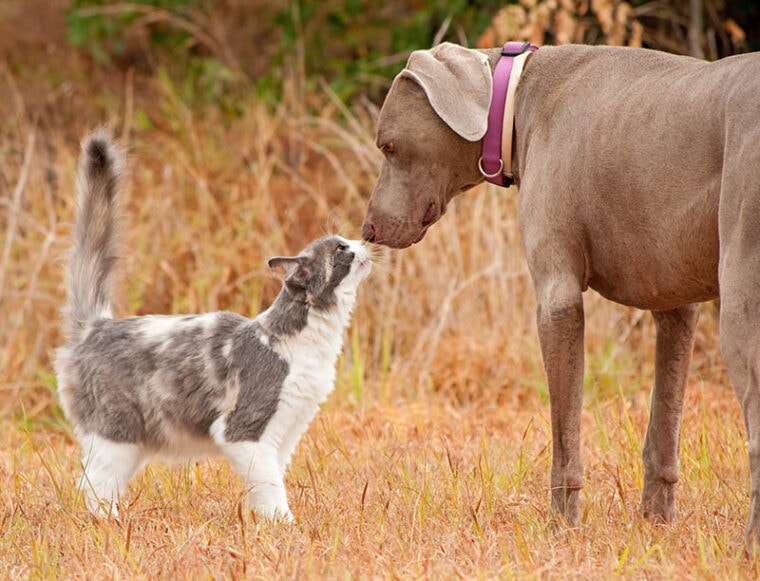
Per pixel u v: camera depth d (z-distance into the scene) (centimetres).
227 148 2100
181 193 1931
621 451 1119
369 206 1009
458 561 816
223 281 1744
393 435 1323
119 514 949
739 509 952
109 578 793
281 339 980
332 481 1088
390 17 2355
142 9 2348
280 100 2286
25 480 1096
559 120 893
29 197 1881
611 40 1798
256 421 967
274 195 1952
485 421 1434
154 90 2373
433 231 1730
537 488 1055
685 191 798
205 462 1170
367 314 1745
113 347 1007
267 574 783
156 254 1800
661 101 819
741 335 740
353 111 2211
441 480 1058
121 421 993
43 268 1789
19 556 865
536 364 1605
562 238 879
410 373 1642
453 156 976
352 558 816
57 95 2333
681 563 789
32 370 1664
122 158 1106
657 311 936
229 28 2491
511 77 952
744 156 738
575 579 760
